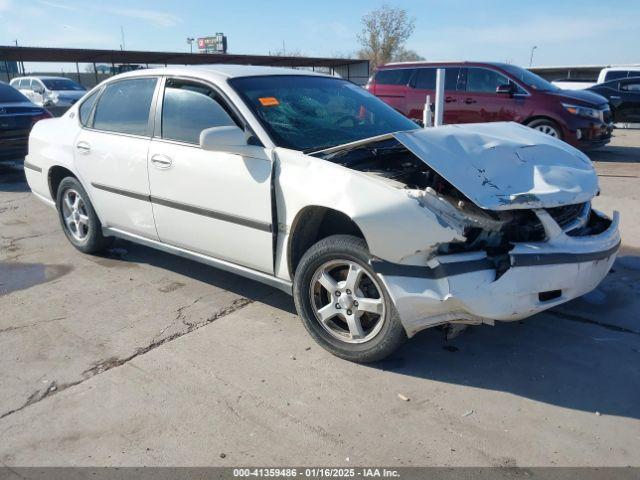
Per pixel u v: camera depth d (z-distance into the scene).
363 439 2.71
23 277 4.88
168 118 4.21
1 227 6.50
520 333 3.72
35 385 3.22
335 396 3.06
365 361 3.35
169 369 3.35
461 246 2.99
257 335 3.75
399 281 3.01
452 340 3.65
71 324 3.97
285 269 3.60
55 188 5.52
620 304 4.11
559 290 3.10
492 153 3.27
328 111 4.14
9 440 2.75
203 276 4.82
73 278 4.84
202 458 2.61
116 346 3.64
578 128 9.78
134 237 4.72
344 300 3.33
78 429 2.82
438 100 5.12
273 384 3.18
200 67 4.29
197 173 3.91
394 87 11.46
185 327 3.88
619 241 3.48
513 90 10.21
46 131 5.49
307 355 3.48
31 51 24.48
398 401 3.01
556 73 45.62
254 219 3.64
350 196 3.09
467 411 2.92
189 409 2.96
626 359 3.38
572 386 3.12
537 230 3.08
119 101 4.68
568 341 3.61
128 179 4.47
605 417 2.85
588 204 3.54
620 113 15.66
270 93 3.98
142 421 2.88
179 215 4.15
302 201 3.33
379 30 50.22
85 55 26.70
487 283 2.87
